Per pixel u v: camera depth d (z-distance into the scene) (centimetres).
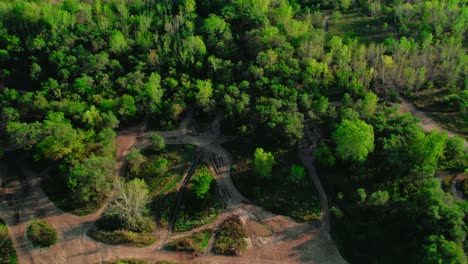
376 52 16450
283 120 13662
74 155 13312
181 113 15325
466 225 10625
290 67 15900
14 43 17462
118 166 13675
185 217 12206
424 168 11844
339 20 19700
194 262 11175
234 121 14450
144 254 11381
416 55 16012
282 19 18275
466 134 13950
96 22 18688
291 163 13500
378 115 14050
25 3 18675
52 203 12694
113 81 16050
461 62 15612
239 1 19038
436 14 18088
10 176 13525
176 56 16688
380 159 12950
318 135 14288
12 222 12256
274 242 11562
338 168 13125
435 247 9988
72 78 16138
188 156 13938
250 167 13450
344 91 15675
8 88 16275
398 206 11525
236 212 12325
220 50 16962
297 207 12338
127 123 15125
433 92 15538
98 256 11362
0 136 14550
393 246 11044
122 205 11775
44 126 13662
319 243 11494
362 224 11638
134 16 18838
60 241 11738
